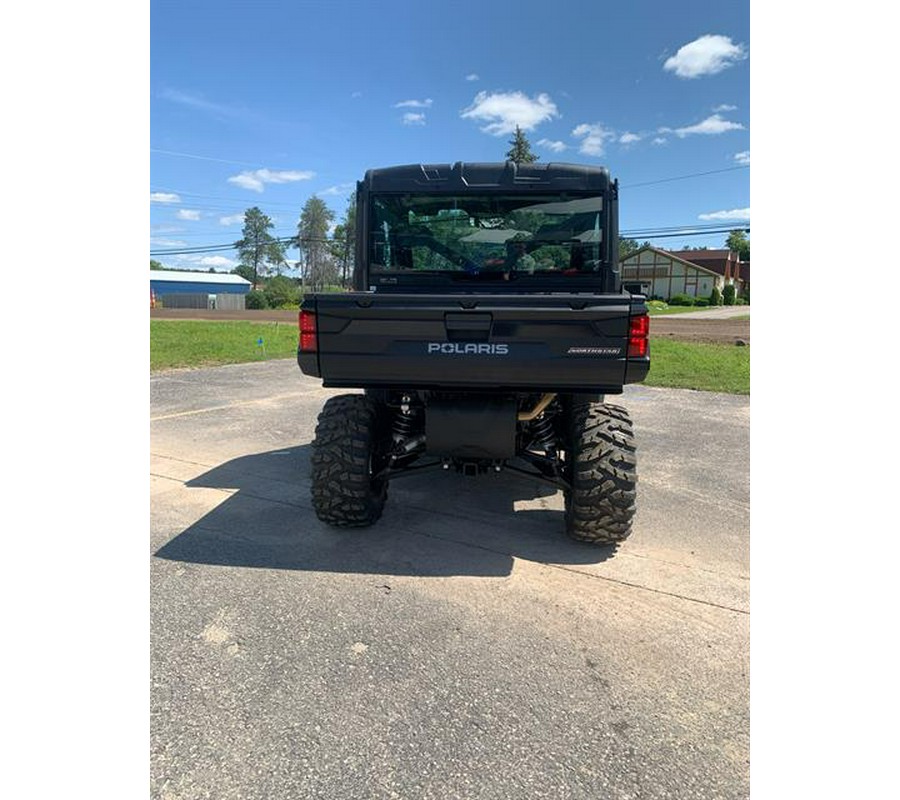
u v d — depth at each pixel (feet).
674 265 224.33
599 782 6.52
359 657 8.65
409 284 14.85
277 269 311.68
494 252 14.52
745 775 6.60
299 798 6.27
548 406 13.65
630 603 10.27
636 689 8.03
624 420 12.19
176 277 280.31
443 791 6.38
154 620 9.51
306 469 17.88
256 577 11.03
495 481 17.15
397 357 11.23
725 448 21.07
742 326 95.50
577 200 14.07
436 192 14.26
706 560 12.01
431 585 10.84
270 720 7.36
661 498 15.78
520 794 6.35
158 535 12.92
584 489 11.76
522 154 136.36
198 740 7.01
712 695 7.91
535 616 9.82
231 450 20.03
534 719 7.46
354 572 11.30
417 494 15.93
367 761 6.77
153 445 20.65
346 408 12.92
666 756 6.88
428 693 7.91
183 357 47.24
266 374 38.81
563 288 14.43
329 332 11.37
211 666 8.37
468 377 11.24
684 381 37.35
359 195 14.70
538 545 12.67
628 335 10.58
